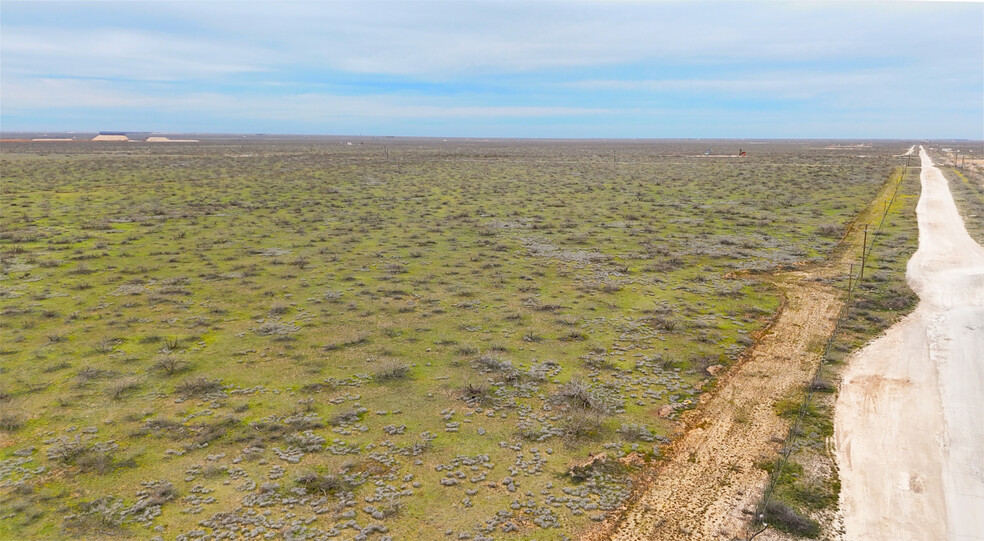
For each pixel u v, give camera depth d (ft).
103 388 69.92
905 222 176.65
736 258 138.21
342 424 62.75
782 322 94.79
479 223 185.57
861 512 48.26
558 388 71.92
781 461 55.57
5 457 55.72
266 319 94.84
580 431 61.87
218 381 71.87
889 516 47.78
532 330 91.50
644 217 197.06
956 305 100.89
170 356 79.36
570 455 57.67
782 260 135.03
